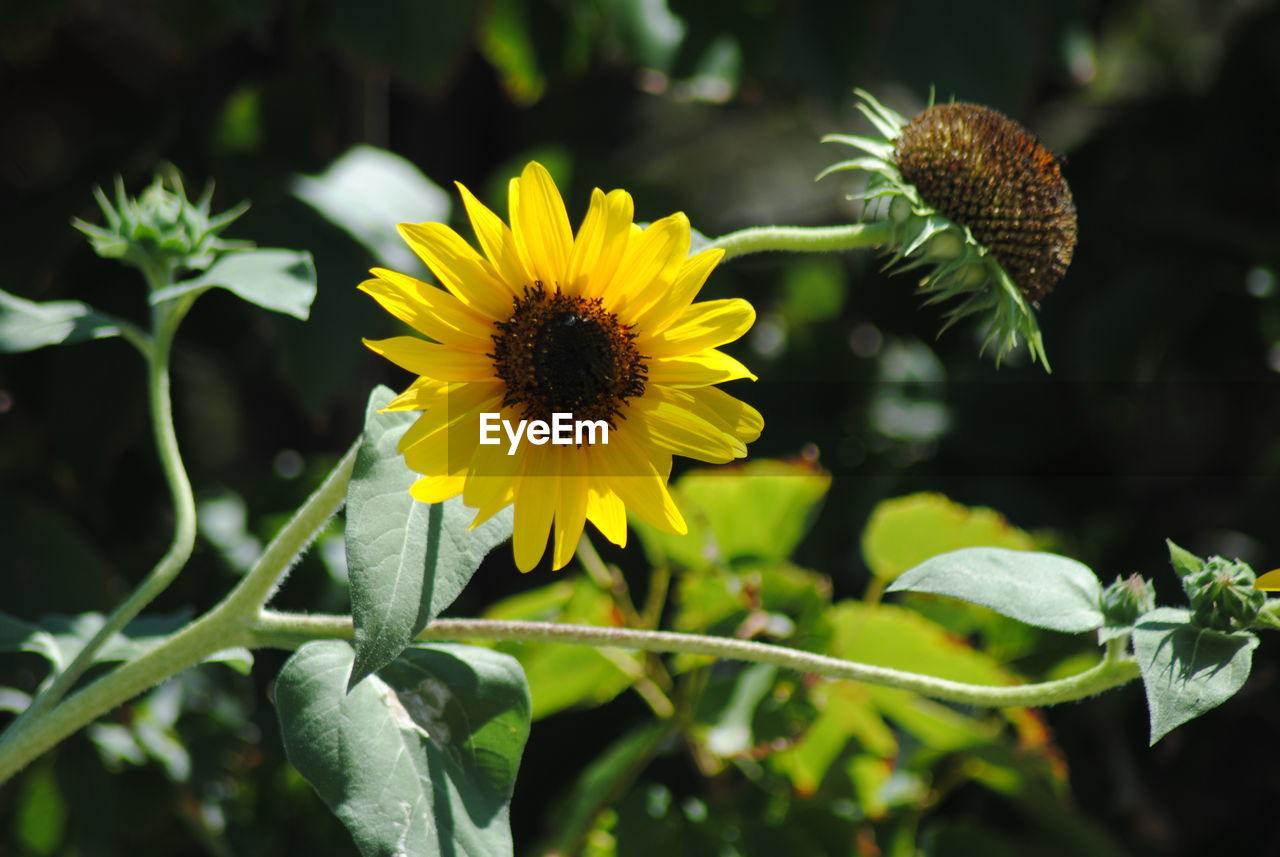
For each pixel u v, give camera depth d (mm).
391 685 788
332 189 1164
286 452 1432
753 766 1023
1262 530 1384
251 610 798
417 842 767
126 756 1041
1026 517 1392
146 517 1285
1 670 1020
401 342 765
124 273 1213
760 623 984
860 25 1320
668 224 778
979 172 814
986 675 995
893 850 1038
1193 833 1326
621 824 997
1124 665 794
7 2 1233
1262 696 1315
